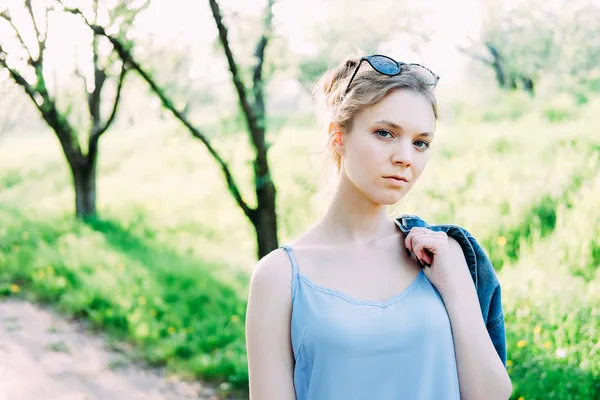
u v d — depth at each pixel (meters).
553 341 3.67
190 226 9.81
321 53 5.81
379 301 1.34
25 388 5.00
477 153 7.97
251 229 9.35
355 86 1.39
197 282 6.84
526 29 10.27
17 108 9.63
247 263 7.85
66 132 10.29
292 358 1.36
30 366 5.42
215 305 6.13
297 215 8.55
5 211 11.62
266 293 1.37
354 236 1.44
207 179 11.70
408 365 1.31
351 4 6.40
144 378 5.11
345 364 1.29
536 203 5.80
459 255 1.47
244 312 5.87
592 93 9.41
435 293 1.39
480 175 7.07
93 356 5.60
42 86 7.79
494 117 10.46
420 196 6.96
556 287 4.18
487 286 1.52
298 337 1.33
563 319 3.81
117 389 4.93
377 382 1.29
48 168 14.79
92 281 7.14
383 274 1.40
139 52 6.05
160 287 6.74
